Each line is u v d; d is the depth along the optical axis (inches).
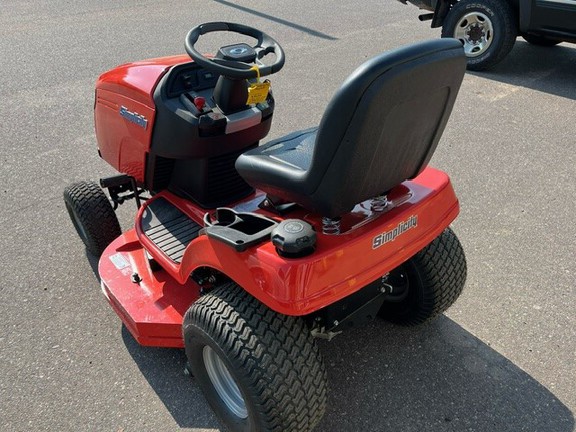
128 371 103.1
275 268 72.0
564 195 157.3
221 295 80.5
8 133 195.3
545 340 108.5
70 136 193.5
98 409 95.7
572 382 99.4
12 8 366.0
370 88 62.2
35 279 126.4
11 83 239.3
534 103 222.2
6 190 161.6
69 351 107.5
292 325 76.7
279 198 85.0
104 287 108.9
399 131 70.8
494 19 243.8
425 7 267.6
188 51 92.8
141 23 325.4
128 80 107.7
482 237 139.0
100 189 126.7
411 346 107.8
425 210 86.7
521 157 178.9
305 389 75.6
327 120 65.3
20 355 106.3
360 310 90.0
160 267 109.6
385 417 93.8
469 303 118.0
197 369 89.2
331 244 75.3
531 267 128.2
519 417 93.2
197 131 98.0
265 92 102.1
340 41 296.2
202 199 108.4
